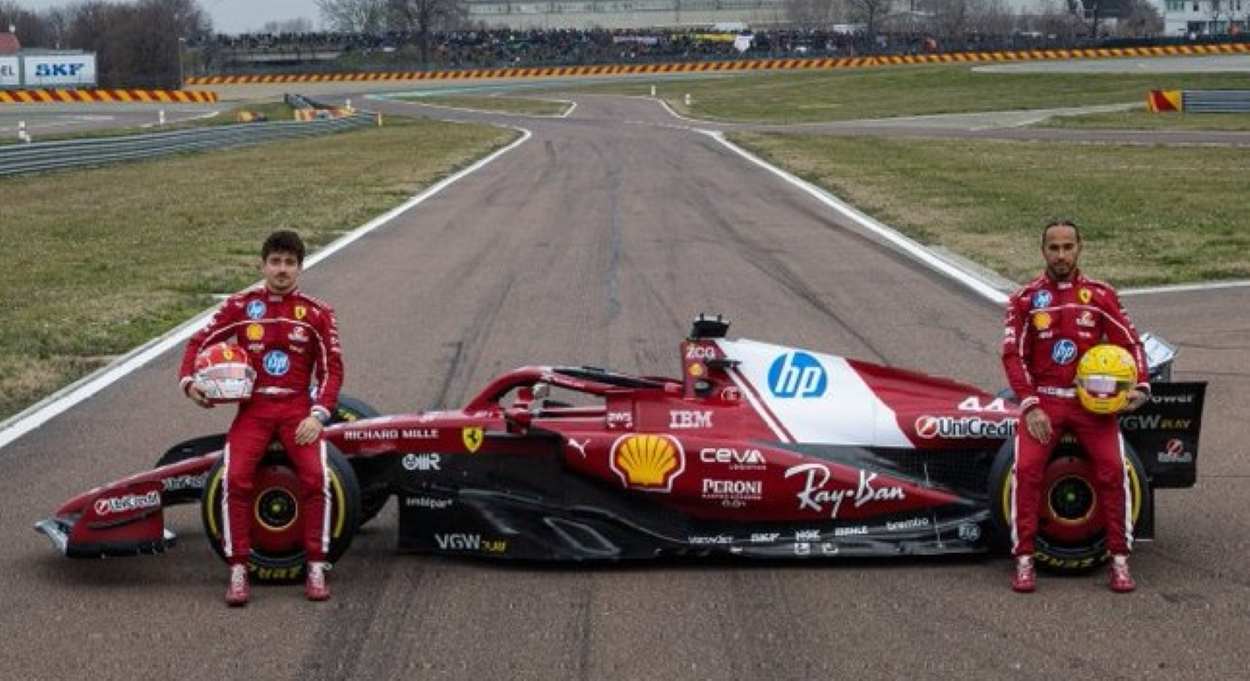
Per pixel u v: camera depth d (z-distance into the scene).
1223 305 15.16
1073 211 24.59
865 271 18.17
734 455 7.39
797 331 13.89
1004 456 7.08
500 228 23.84
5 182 34.28
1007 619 6.54
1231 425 10.10
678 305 15.59
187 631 6.56
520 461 7.51
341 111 66.31
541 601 6.91
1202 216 23.39
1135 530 7.01
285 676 6.01
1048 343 6.91
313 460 6.95
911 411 7.55
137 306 16.19
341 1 153.62
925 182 31.03
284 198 29.75
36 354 13.45
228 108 79.50
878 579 7.15
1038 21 162.88
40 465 9.52
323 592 6.95
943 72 90.44
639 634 6.44
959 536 7.40
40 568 7.51
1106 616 6.56
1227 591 6.87
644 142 48.19
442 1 141.00
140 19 114.12
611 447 7.41
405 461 7.54
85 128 58.78
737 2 165.00
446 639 6.41
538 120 65.81
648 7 165.88
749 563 7.45
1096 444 6.85
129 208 28.11
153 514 7.33
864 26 156.00
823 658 6.11
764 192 29.95
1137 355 6.86
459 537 7.50
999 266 18.44
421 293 16.84
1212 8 157.00
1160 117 54.88
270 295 7.04
